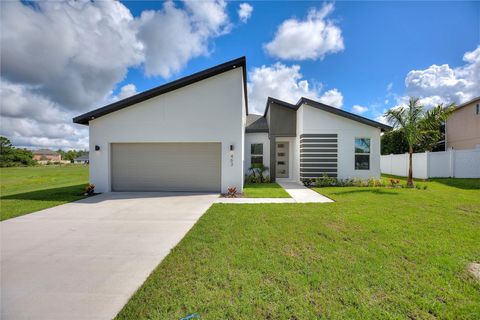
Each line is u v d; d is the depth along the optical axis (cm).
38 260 337
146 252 363
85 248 380
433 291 246
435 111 1011
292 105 1295
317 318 208
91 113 921
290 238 404
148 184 976
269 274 282
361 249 355
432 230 439
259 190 988
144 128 948
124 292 257
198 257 332
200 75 915
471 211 588
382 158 1892
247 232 436
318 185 1123
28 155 5612
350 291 247
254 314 214
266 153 1377
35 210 639
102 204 719
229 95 937
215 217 545
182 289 254
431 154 1413
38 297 248
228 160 936
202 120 940
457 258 321
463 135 1762
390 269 292
